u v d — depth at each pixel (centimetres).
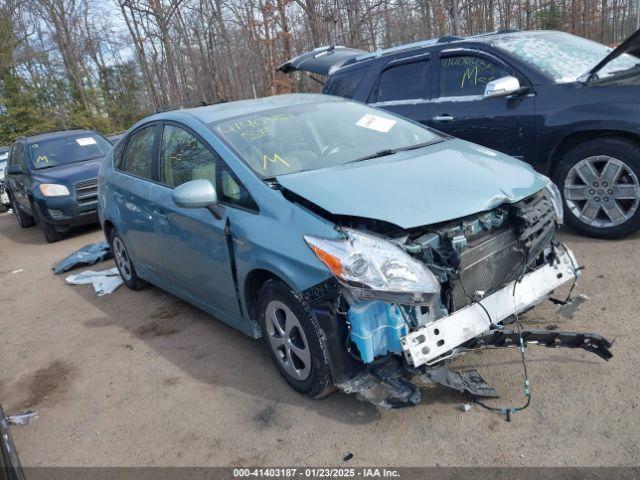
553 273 332
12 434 353
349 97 681
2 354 482
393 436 288
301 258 291
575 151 486
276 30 1722
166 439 320
